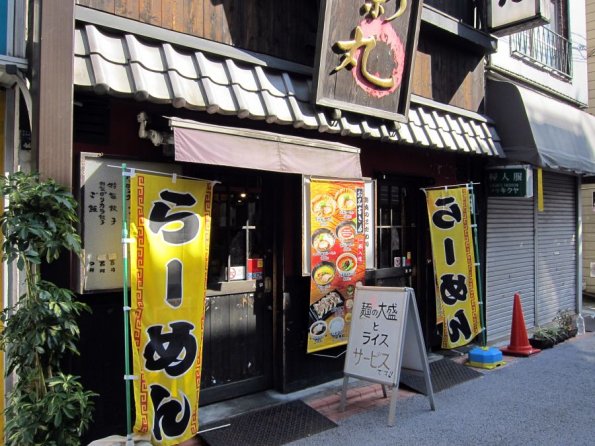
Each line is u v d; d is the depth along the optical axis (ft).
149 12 12.61
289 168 13.75
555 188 31.50
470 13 23.12
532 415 15.07
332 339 16.56
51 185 9.59
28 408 9.62
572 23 31.91
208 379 15.57
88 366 12.40
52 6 10.52
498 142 22.99
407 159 21.18
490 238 25.39
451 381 18.24
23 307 9.66
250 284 16.53
